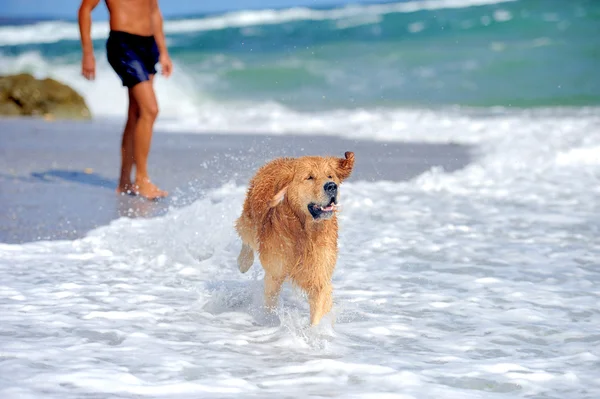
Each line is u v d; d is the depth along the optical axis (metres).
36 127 25.08
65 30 65.06
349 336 6.91
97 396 5.20
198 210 11.55
